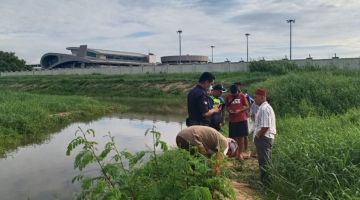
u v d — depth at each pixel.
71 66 103.31
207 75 7.86
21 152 13.11
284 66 39.56
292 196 6.90
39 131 17.11
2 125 15.85
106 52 104.50
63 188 8.76
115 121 21.70
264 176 7.53
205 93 7.91
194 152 6.05
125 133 16.94
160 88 43.69
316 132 9.21
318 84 17.03
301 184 6.75
